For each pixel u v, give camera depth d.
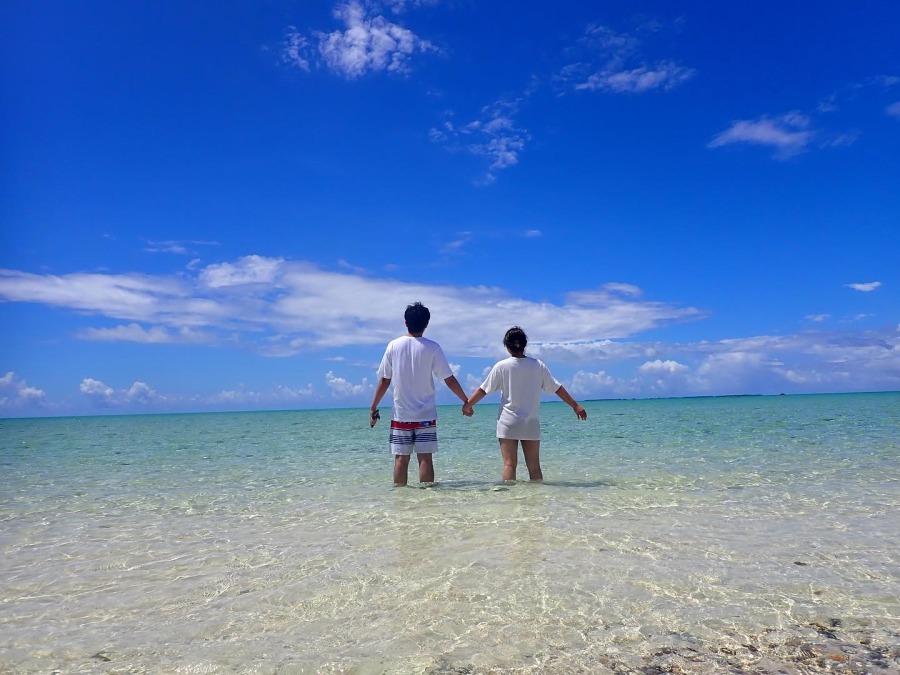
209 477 9.01
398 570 3.71
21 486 8.30
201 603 3.25
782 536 4.43
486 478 7.79
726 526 4.77
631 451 11.20
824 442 12.38
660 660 2.46
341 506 6.04
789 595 3.19
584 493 6.37
